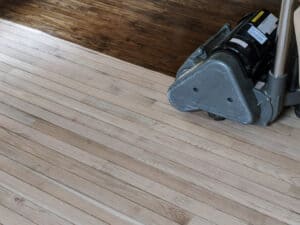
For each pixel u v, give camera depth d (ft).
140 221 5.27
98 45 8.15
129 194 5.57
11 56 7.91
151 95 7.00
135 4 9.32
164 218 5.29
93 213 5.37
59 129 6.48
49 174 5.85
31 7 9.31
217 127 6.38
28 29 8.61
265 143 6.11
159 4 9.31
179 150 6.09
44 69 7.59
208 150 6.07
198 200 5.46
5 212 5.41
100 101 6.92
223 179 5.69
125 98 6.96
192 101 6.37
